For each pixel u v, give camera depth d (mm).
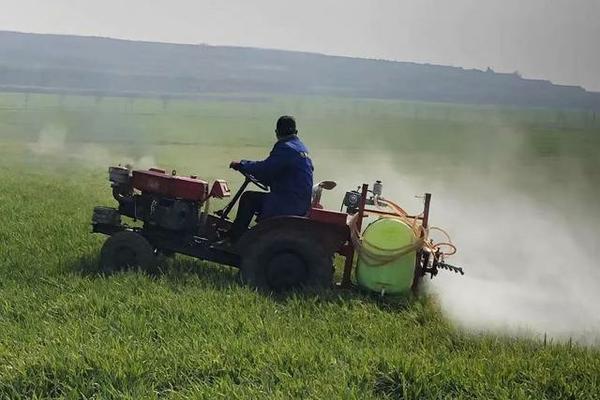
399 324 8281
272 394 5848
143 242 10125
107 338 6988
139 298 8375
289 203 10133
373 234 9922
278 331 7512
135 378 6090
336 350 7051
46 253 11133
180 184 10539
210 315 7836
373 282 9883
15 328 7352
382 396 6059
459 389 6203
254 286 9805
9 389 5902
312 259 9758
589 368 6809
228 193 10656
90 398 5746
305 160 10266
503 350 7488
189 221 10562
